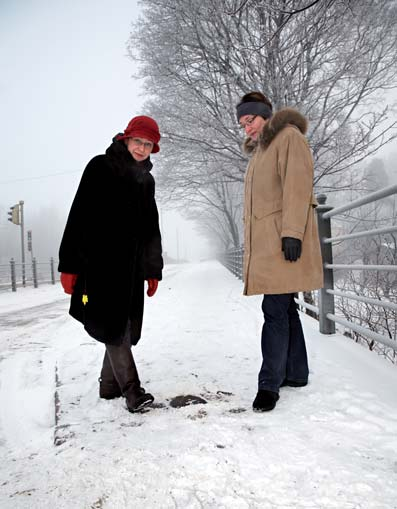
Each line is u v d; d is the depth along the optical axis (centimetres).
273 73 817
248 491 130
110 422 195
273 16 764
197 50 897
